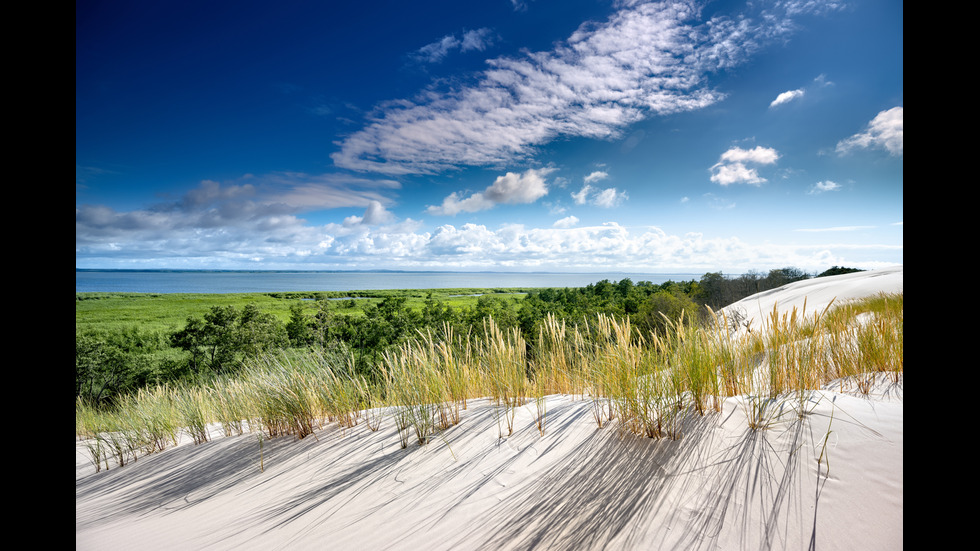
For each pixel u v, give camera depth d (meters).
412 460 3.32
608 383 3.37
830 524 1.86
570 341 4.54
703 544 1.90
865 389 3.12
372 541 2.38
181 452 4.81
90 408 8.94
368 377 5.09
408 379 4.33
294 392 4.52
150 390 8.08
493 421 3.75
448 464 3.15
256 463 3.95
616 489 2.42
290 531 2.62
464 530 2.34
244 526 2.79
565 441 3.11
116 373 23.83
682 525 2.04
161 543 2.71
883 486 1.97
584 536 2.10
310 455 3.84
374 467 3.33
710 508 2.11
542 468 2.82
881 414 2.53
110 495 3.98
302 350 5.58
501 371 4.39
